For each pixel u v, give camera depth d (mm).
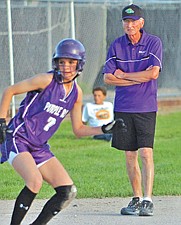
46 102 13305
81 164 23594
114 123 13641
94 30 33312
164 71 35188
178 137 29812
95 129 13789
